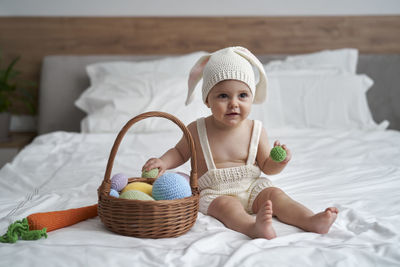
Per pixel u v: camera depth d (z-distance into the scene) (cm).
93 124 236
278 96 254
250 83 111
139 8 297
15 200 122
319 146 201
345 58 285
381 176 147
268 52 301
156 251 81
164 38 297
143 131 231
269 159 119
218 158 120
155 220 91
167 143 202
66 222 100
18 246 84
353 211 105
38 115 292
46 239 90
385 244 83
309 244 86
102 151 193
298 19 297
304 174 152
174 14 298
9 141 266
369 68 292
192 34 298
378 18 298
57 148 199
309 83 258
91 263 77
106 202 95
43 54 295
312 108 253
